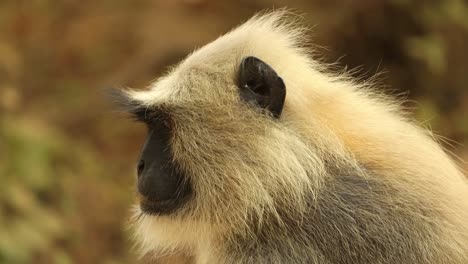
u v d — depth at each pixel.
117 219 24.88
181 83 12.22
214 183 12.04
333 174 11.84
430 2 29.14
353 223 11.51
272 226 11.87
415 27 29.03
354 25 28.58
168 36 28.41
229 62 12.07
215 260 12.36
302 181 11.62
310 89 12.24
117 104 13.05
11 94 25.56
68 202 24.39
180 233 12.56
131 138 28.00
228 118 11.89
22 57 28.70
